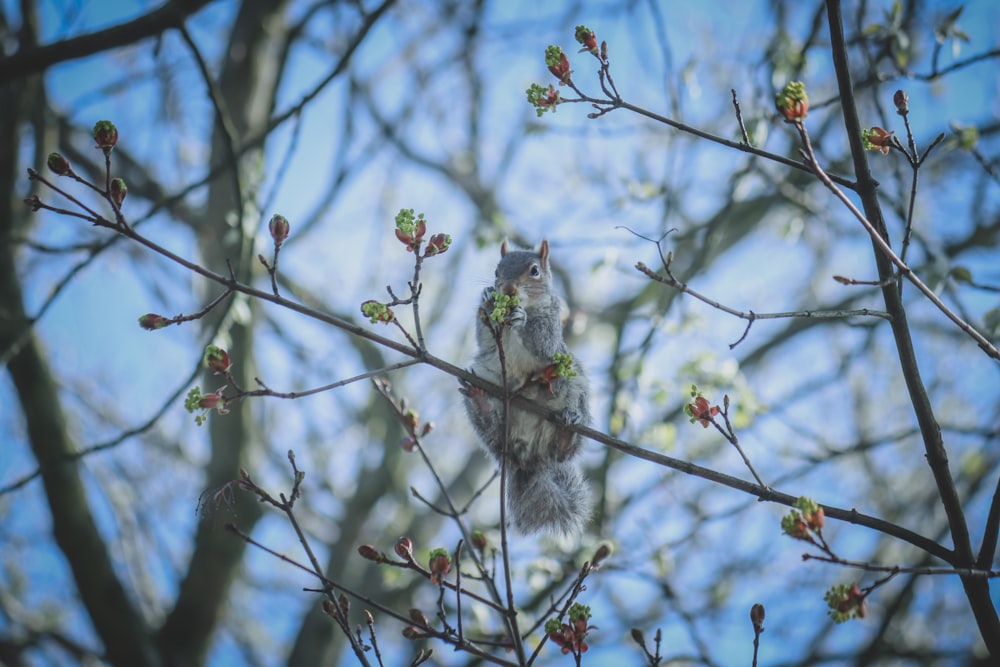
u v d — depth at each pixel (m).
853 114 5.86
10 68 9.12
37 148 12.68
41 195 12.80
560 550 10.45
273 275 5.37
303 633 13.45
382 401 15.34
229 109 13.10
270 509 15.91
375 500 14.40
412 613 5.85
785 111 5.27
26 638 12.78
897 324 5.91
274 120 9.20
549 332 8.18
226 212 12.73
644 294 13.42
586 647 5.64
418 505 15.12
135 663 11.53
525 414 7.82
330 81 9.16
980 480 12.30
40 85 12.60
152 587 15.19
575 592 5.76
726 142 5.59
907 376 5.92
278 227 5.35
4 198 11.97
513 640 5.98
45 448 11.77
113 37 9.08
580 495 8.27
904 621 13.45
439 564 5.75
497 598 6.36
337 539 14.30
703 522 10.78
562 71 5.73
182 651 11.98
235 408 12.17
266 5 13.66
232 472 12.17
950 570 4.80
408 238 5.54
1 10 13.00
